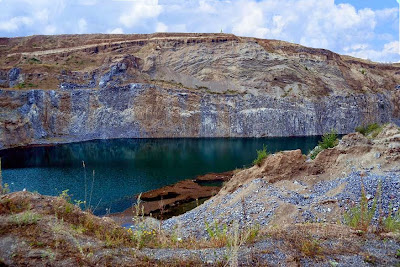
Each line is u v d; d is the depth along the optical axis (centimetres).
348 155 1984
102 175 3569
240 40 8569
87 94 6706
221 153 4972
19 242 664
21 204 843
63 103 6419
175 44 8375
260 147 5519
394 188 1454
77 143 5903
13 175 3447
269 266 691
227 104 7100
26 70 6794
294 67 8019
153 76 7625
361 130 3816
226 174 3681
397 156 1825
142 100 6931
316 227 959
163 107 6919
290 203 1557
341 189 1606
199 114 6962
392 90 9138
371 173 1736
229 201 1800
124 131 6688
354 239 855
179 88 7212
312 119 7275
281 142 6094
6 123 5334
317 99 7556
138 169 3894
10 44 8531
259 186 1808
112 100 6844
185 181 3384
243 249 782
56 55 7756
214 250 782
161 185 3241
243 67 7856
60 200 906
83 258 645
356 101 7900
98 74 7219
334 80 8419
